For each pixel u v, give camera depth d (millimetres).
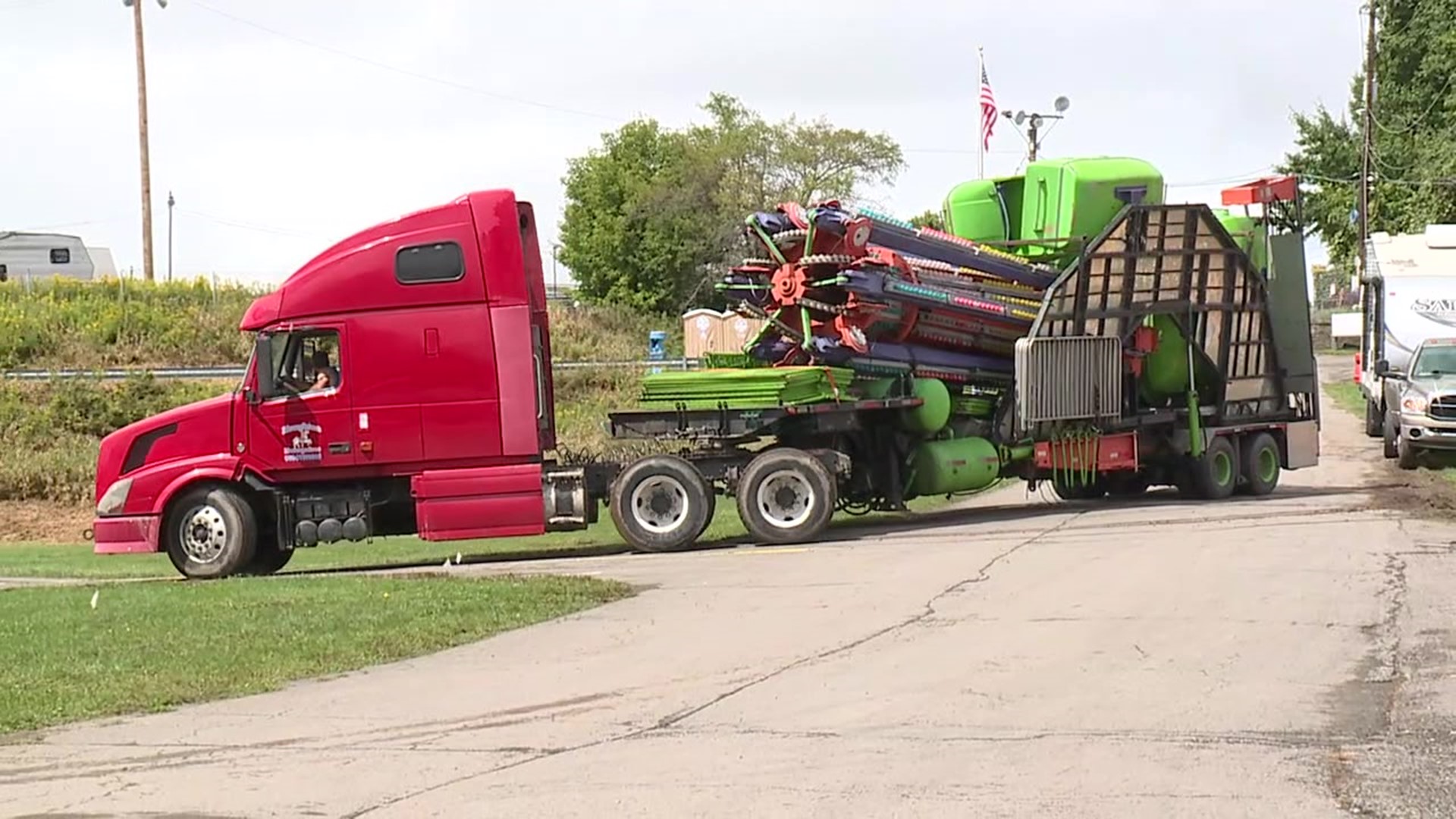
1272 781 7105
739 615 12539
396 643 11430
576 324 58750
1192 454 22469
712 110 79625
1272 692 9031
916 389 19922
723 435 18688
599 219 77625
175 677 10219
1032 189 22109
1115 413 21406
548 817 6797
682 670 10242
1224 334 22688
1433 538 16375
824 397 19016
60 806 7184
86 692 9789
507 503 17766
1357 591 12828
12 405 36125
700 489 18406
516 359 17797
